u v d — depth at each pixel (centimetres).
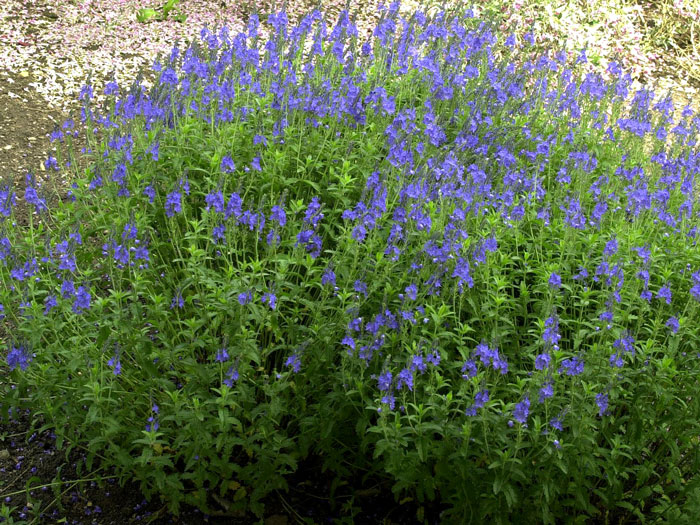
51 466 390
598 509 364
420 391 346
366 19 936
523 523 334
